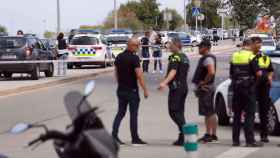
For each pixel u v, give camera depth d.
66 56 55.56
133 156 19.95
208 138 22.44
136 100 21.98
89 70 60.75
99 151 10.16
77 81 50.12
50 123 27.45
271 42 60.84
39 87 44.44
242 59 21.27
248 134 21.44
